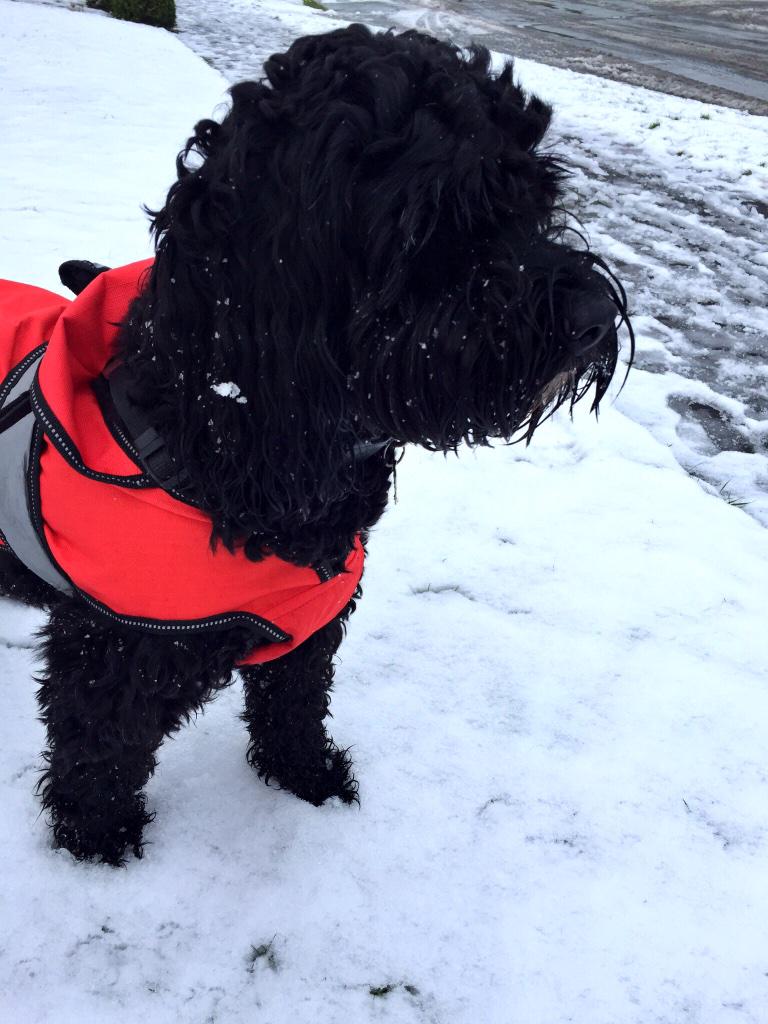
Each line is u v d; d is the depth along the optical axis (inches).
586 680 40.3
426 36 23.1
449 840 33.1
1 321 29.1
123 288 24.5
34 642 39.7
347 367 20.7
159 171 95.7
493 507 51.6
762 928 30.9
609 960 29.6
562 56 224.5
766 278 91.5
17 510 25.2
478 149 18.9
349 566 28.7
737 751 37.3
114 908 29.7
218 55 179.5
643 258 94.1
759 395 68.1
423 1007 27.9
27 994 27.0
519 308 19.3
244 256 20.0
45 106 117.0
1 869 30.5
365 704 38.5
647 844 33.4
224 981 28.0
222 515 22.7
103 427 23.5
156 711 26.4
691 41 264.2
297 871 31.6
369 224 19.0
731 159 136.3
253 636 26.1
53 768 30.0
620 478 55.1
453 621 43.2
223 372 20.8
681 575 47.0
